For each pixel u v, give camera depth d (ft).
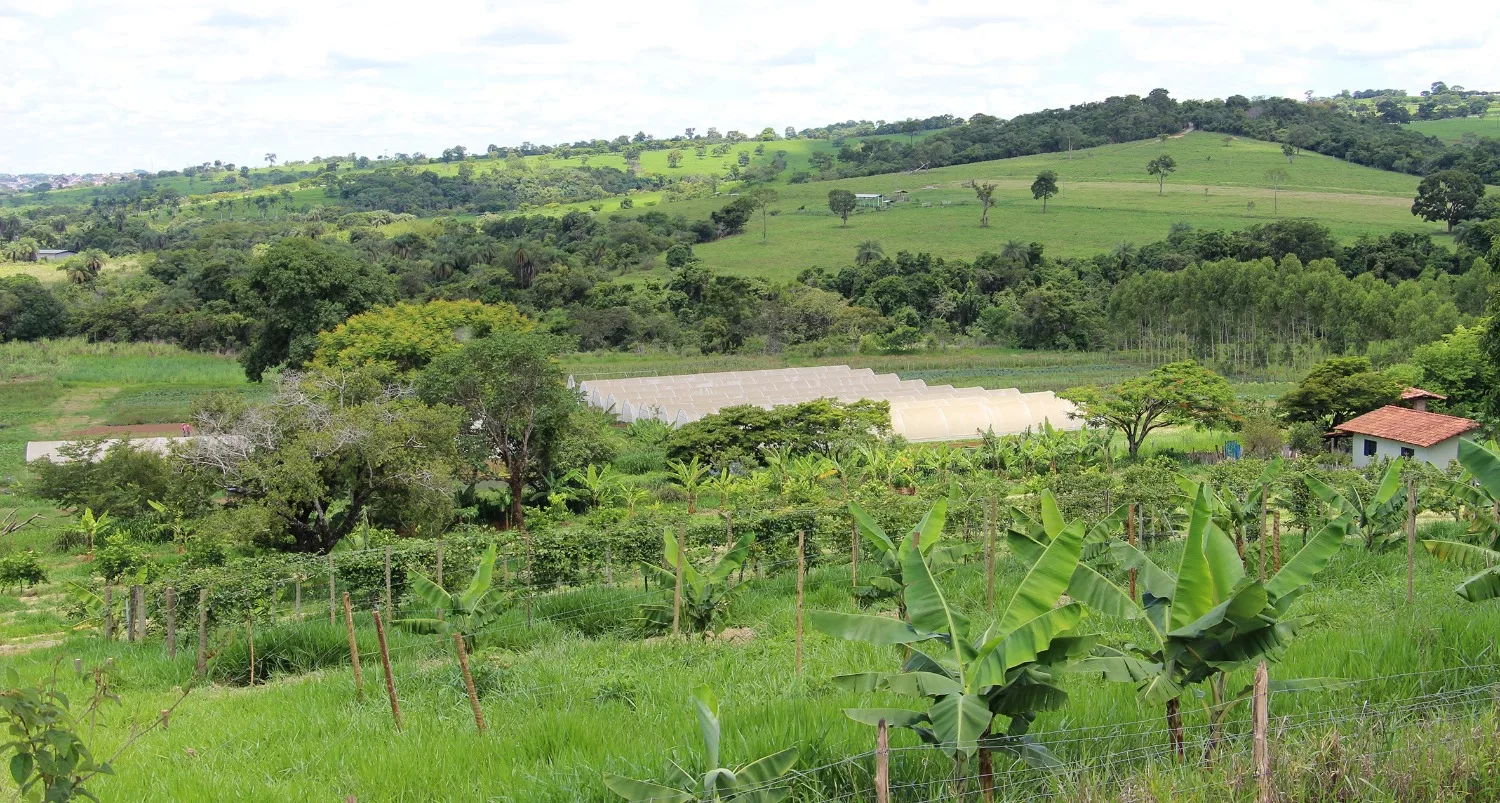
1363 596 57.26
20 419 208.74
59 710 23.49
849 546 77.36
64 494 121.80
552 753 36.09
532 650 55.47
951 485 102.58
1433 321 211.61
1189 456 146.92
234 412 91.91
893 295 334.65
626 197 649.61
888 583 55.67
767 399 185.26
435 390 109.70
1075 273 352.49
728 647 52.95
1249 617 29.76
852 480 132.46
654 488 133.80
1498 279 157.28
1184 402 142.00
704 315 311.27
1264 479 73.26
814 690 42.24
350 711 45.34
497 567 73.31
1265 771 25.04
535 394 111.86
